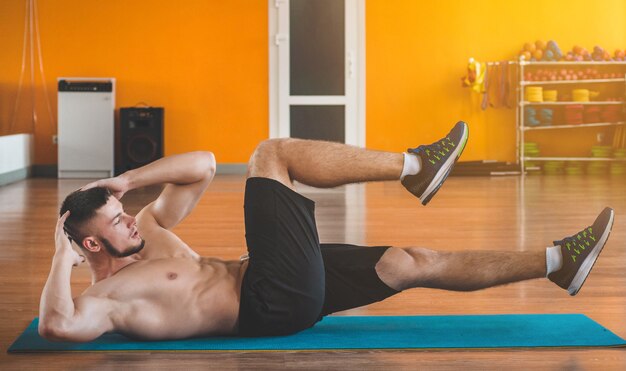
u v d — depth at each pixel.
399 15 9.92
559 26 10.05
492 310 3.07
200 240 4.88
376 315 2.99
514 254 2.58
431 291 3.39
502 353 2.49
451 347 2.53
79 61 9.66
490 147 10.05
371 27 9.92
